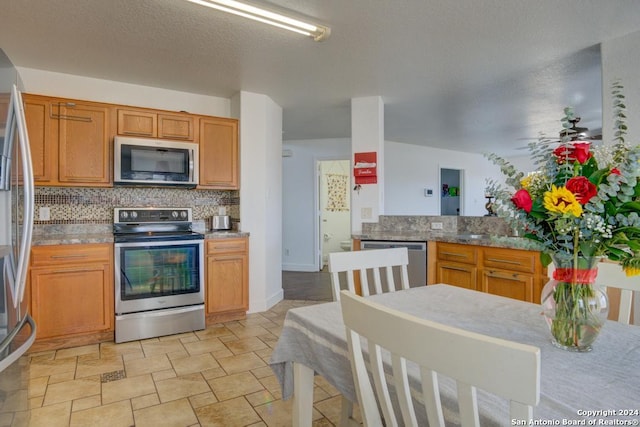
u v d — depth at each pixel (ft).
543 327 4.00
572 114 3.37
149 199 11.69
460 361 1.99
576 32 7.80
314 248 19.86
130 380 7.52
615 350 3.38
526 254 8.62
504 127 17.19
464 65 9.66
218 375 7.77
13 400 5.15
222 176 11.77
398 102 13.06
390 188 21.38
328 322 4.21
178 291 10.30
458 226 11.99
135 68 9.94
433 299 5.12
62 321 8.98
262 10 6.73
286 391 4.64
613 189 2.92
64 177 9.56
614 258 3.17
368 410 2.96
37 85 10.02
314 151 19.89
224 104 12.78
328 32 7.57
